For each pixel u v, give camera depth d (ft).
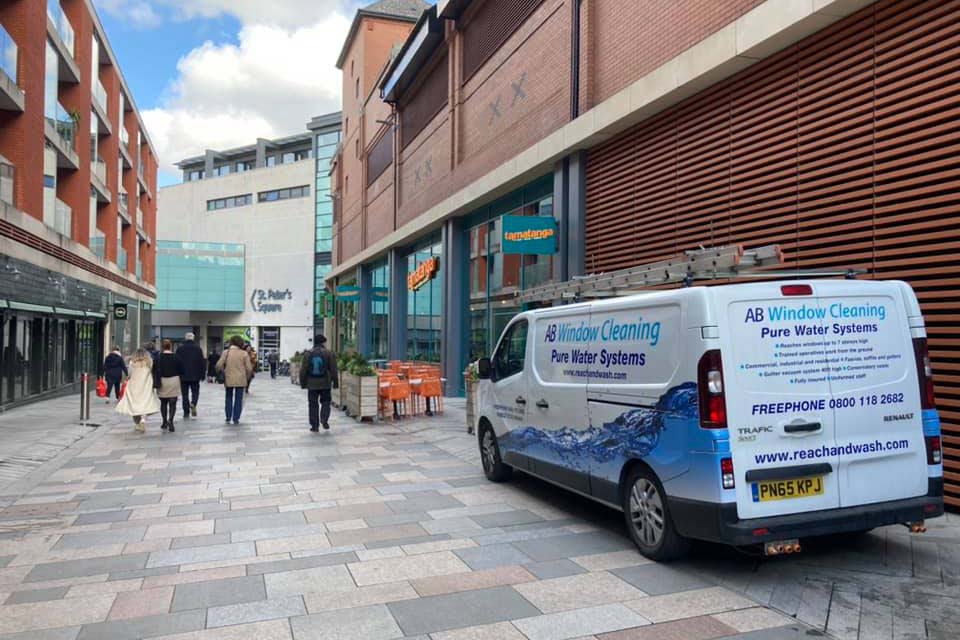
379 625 13.17
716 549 17.51
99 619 13.56
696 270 18.15
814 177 25.41
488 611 13.80
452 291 66.39
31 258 63.16
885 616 13.26
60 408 60.39
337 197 132.67
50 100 72.28
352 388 49.60
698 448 14.78
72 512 22.25
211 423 47.24
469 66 61.77
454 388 66.18
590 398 19.10
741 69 29.40
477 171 59.11
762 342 15.05
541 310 22.88
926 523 19.47
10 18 61.52
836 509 15.03
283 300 212.84
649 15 35.50
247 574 16.17
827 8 23.86
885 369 15.79
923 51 21.36
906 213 21.70
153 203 164.86
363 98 106.63
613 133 38.68
